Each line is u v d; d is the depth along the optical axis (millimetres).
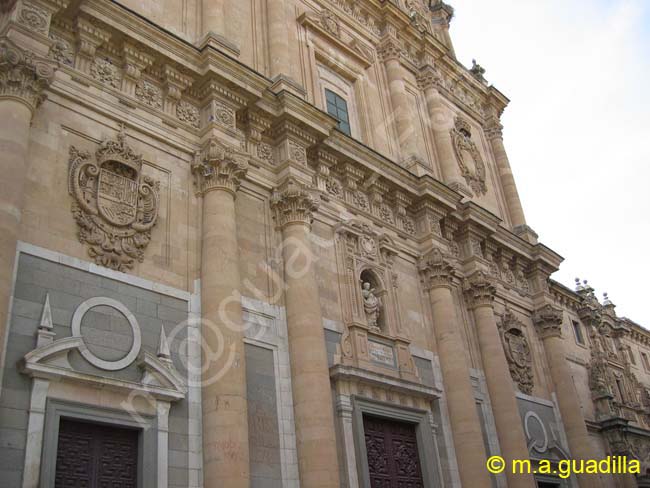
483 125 36938
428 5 38844
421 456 21562
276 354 18703
